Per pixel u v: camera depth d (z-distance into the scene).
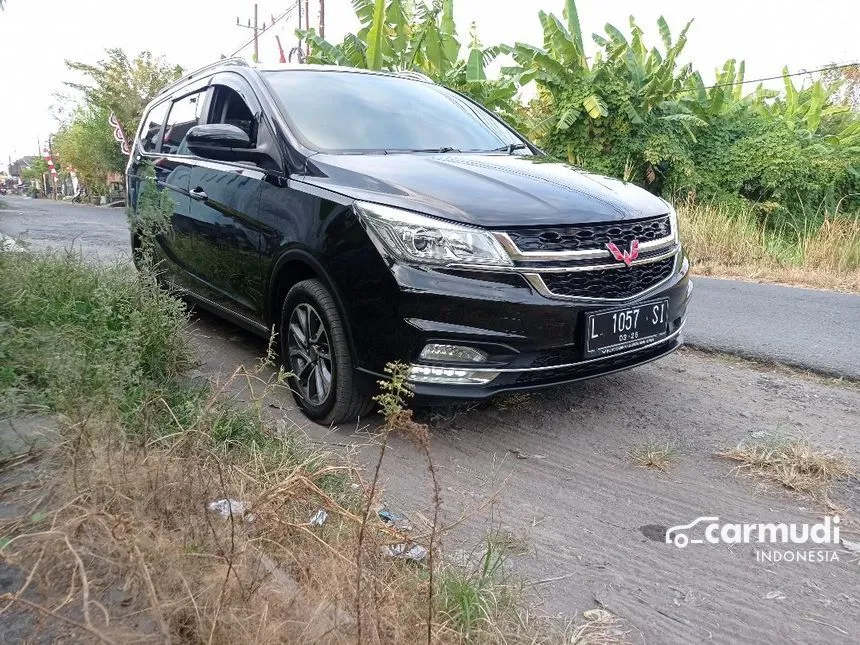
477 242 2.96
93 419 2.27
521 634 1.95
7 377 2.80
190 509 2.03
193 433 2.43
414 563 2.15
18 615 1.68
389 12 12.54
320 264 3.27
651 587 2.30
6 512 2.05
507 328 2.98
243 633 1.57
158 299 3.87
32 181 67.62
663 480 3.02
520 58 13.23
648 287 3.39
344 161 3.54
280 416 3.56
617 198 3.45
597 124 13.12
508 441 3.38
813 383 4.29
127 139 28.47
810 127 15.11
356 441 3.30
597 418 3.67
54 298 3.87
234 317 4.35
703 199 13.31
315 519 2.20
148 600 1.61
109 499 1.91
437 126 4.34
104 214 18.34
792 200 13.65
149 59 28.41
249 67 4.47
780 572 2.39
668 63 12.77
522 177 3.51
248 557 1.83
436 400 3.04
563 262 3.07
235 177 4.04
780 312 6.05
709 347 4.95
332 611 1.70
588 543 2.54
